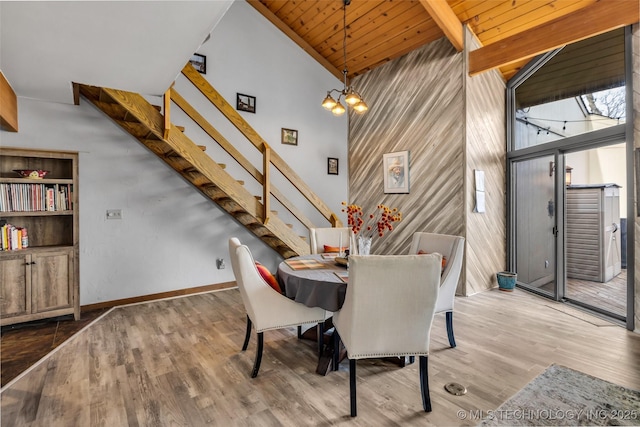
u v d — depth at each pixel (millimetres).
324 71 5828
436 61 4531
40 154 3217
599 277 4434
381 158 5371
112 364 2463
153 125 3330
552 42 3479
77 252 3396
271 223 4172
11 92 3074
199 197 4488
